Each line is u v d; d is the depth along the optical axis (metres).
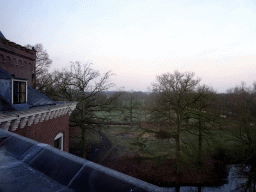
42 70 33.31
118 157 12.49
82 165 1.19
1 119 5.87
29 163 1.38
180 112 14.51
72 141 27.38
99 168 1.12
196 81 15.12
